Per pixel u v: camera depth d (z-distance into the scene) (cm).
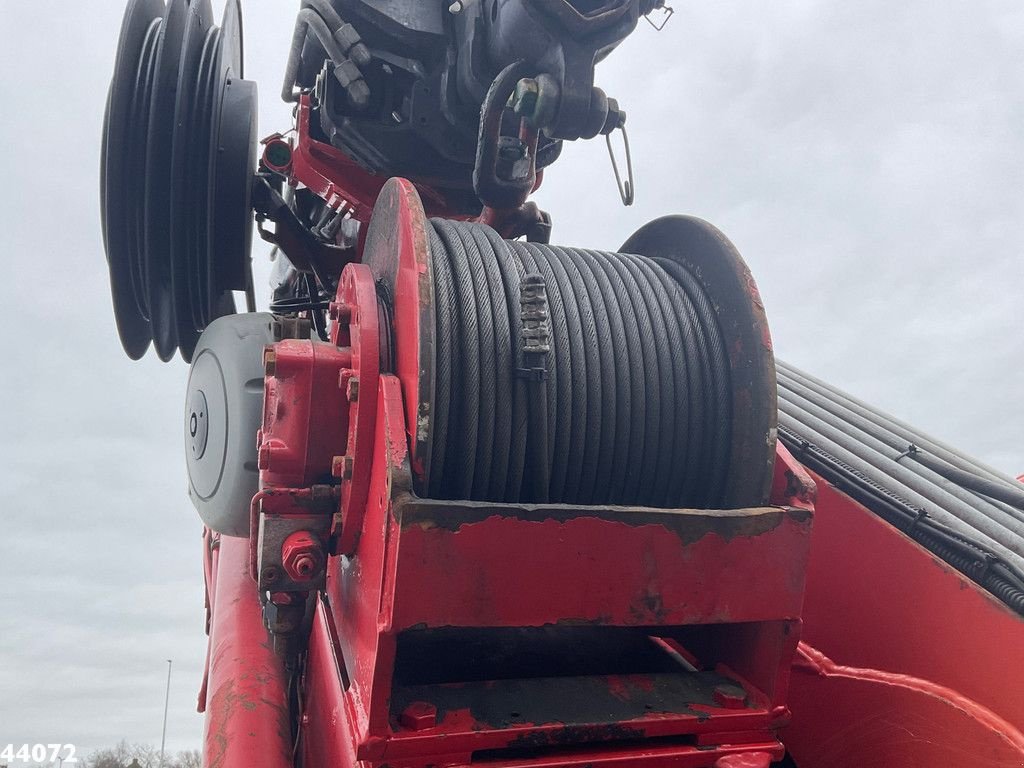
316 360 235
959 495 305
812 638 299
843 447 332
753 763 212
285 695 324
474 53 344
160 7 434
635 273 289
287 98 390
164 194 383
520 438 240
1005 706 235
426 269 216
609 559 207
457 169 407
